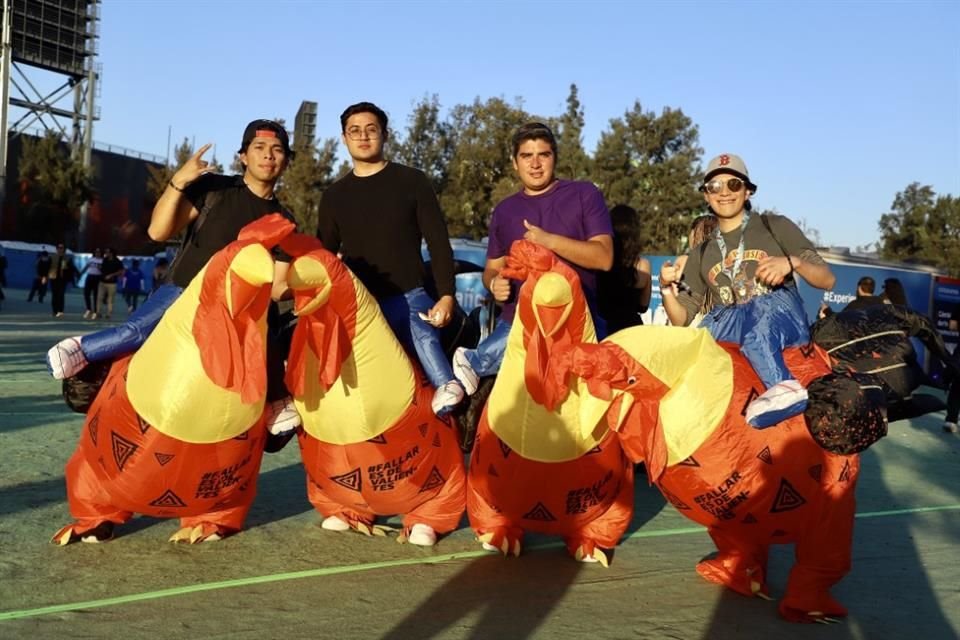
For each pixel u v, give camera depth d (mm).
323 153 43500
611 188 39500
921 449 9977
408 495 4832
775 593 4578
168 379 4125
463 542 5230
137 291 26500
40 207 48750
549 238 4598
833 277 4320
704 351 3982
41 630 3588
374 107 4949
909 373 4242
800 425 3984
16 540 4770
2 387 10336
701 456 3936
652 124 40594
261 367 4023
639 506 6605
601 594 4391
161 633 3629
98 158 57969
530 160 5016
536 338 4223
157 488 4340
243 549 4867
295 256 4133
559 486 4500
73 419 8477
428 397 4703
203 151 4707
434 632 3777
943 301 18453
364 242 4930
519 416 4387
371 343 4387
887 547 5582
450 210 43031
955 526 6227
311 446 4680
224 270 3926
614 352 3848
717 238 4676
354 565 4676
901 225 53875
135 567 4461
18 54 46281
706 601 4355
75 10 48844
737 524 4133
